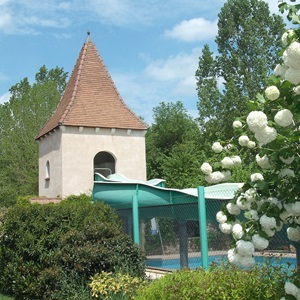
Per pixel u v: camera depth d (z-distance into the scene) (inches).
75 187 1020.5
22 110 1923.0
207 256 400.5
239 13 1804.9
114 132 1069.8
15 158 1877.5
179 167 1568.7
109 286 362.0
